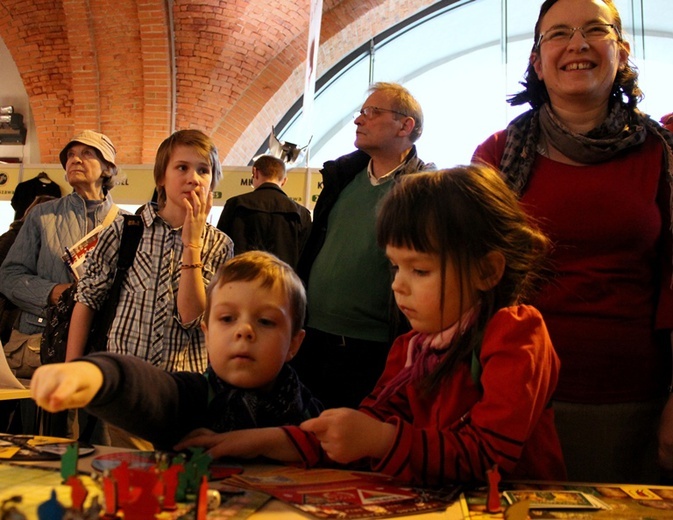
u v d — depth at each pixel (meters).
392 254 0.99
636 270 1.46
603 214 1.46
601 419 1.41
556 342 1.44
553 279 1.46
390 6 8.66
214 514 0.70
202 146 2.03
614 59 1.55
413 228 0.95
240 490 0.80
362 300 2.14
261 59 8.55
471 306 0.98
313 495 0.79
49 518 0.60
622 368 1.42
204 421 1.06
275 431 0.98
